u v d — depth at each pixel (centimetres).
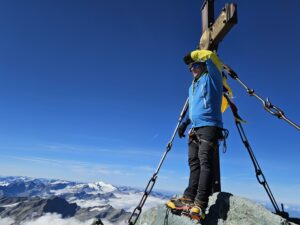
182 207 229
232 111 272
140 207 251
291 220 247
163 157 257
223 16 278
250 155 259
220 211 234
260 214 218
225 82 278
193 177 247
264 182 256
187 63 267
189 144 257
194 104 250
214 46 310
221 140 248
